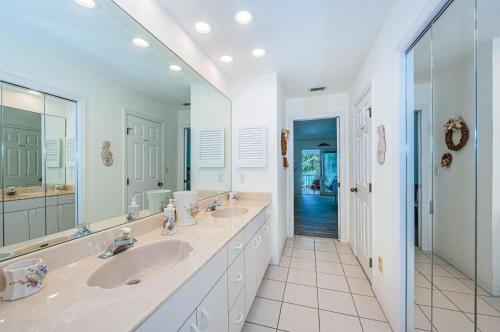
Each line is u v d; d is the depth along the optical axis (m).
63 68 1.00
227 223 1.53
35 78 0.90
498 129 1.00
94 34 1.11
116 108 1.28
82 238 0.98
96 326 0.55
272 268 2.37
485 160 1.05
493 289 1.04
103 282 0.89
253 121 2.51
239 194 2.54
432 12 1.03
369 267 2.04
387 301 1.57
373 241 1.88
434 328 1.34
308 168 8.99
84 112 1.10
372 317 1.60
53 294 0.69
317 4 1.36
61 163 1.00
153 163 1.57
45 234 0.91
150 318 0.61
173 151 1.76
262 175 2.50
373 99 1.85
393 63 1.42
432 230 1.37
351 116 2.83
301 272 2.27
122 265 1.01
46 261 0.84
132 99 1.39
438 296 1.33
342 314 1.63
